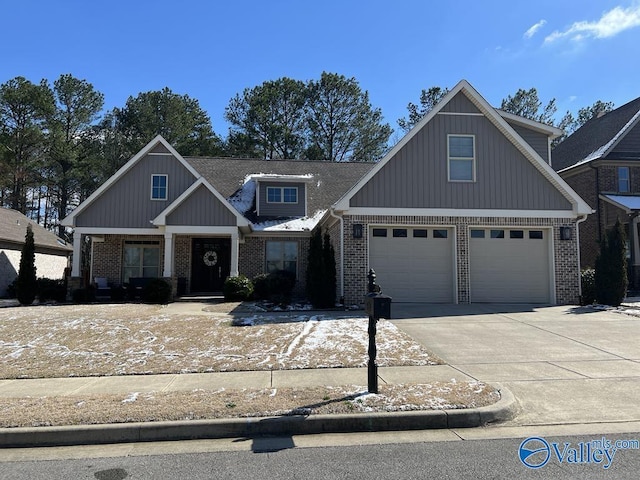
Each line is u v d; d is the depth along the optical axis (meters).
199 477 4.15
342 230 14.86
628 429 5.20
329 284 14.37
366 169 23.78
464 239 15.23
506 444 4.82
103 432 5.08
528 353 8.73
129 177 19.27
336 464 4.38
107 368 7.97
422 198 15.22
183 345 9.38
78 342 9.66
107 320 11.75
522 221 15.38
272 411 5.47
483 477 4.07
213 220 17.55
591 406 5.92
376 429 5.31
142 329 10.70
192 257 20.23
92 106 39.66
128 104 38.81
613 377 7.15
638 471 4.18
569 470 4.21
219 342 9.56
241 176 22.81
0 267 22.66
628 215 19.95
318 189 21.97
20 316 12.62
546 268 15.57
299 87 38.91
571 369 7.62
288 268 19.66
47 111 35.25
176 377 7.39
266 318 12.19
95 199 18.94
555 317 12.47
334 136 38.88
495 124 15.66
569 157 26.61
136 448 4.90
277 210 20.22
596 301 15.08
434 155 15.41
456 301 15.03
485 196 15.39
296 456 4.59
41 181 37.25
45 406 5.81
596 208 23.03
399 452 4.65
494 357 8.45
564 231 15.41
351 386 6.54
